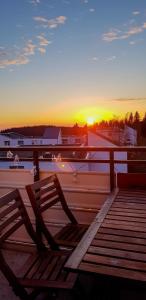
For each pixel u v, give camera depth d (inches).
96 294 76.5
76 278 77.5
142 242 69.5
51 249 99.7
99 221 84.4
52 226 137.0
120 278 54.2
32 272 82.0
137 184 126.9
